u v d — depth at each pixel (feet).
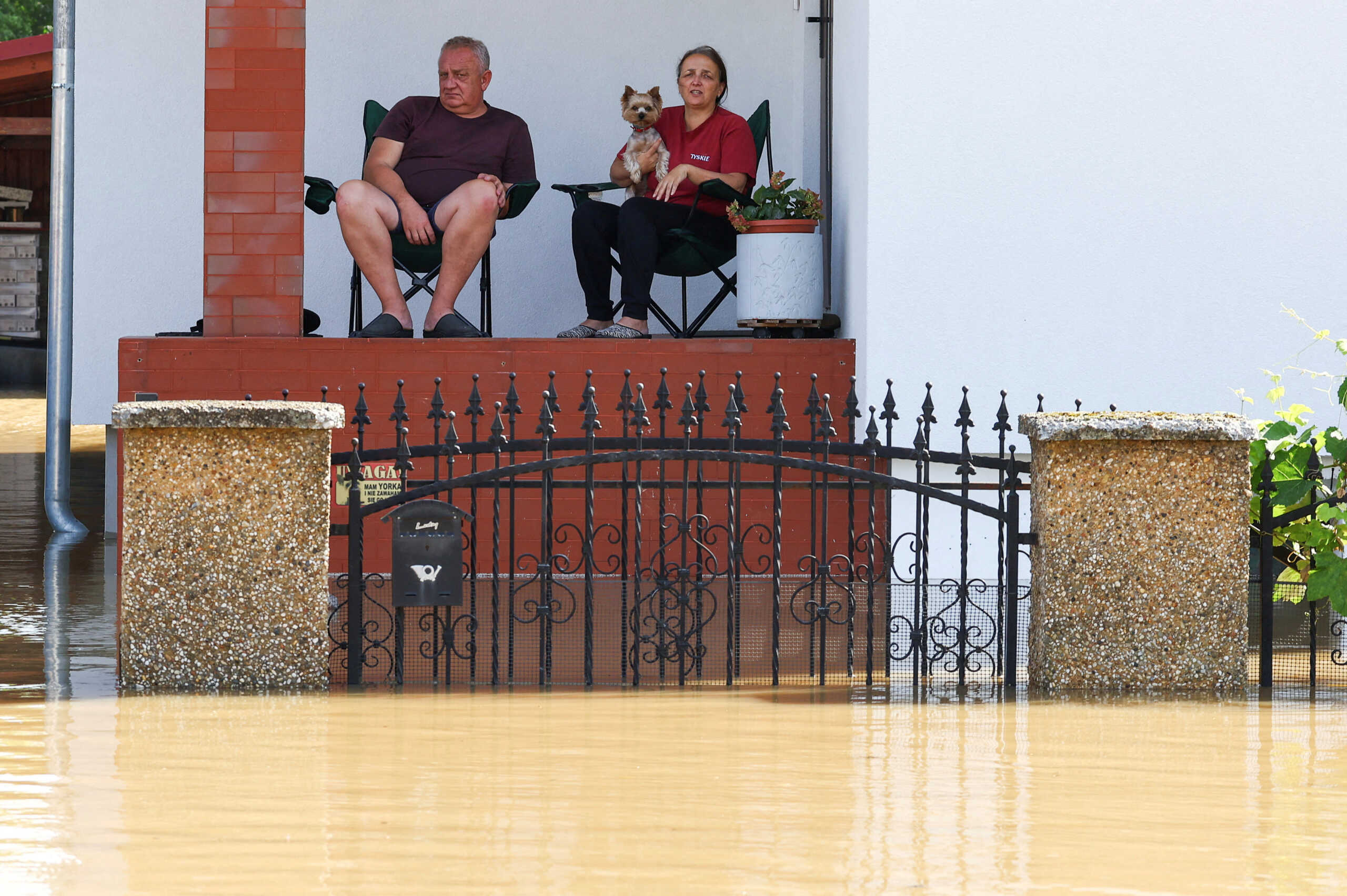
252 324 66.64
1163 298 64.59
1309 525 48.06
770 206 69.21
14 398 196.13
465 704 42.98
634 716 41.68
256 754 36.86
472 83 76.38
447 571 45.70
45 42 151.12
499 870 28.32
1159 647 45.24
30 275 208.64
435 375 66.49
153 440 44.16
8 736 38.47
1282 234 64.54
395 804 32.60
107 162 93.04
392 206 70.79
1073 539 45.19
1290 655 50.44
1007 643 46.78
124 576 44.39
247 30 65.98
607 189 75.20
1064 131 64.34
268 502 44.42
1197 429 44.39
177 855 29.12
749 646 52.65
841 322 72.38
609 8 90.22
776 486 46.55
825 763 36.42
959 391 64.75
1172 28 64.13
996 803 33.06
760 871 28.37
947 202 64.44
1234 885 27.94
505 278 90.68
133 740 38.19
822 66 84.79
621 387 66.80
